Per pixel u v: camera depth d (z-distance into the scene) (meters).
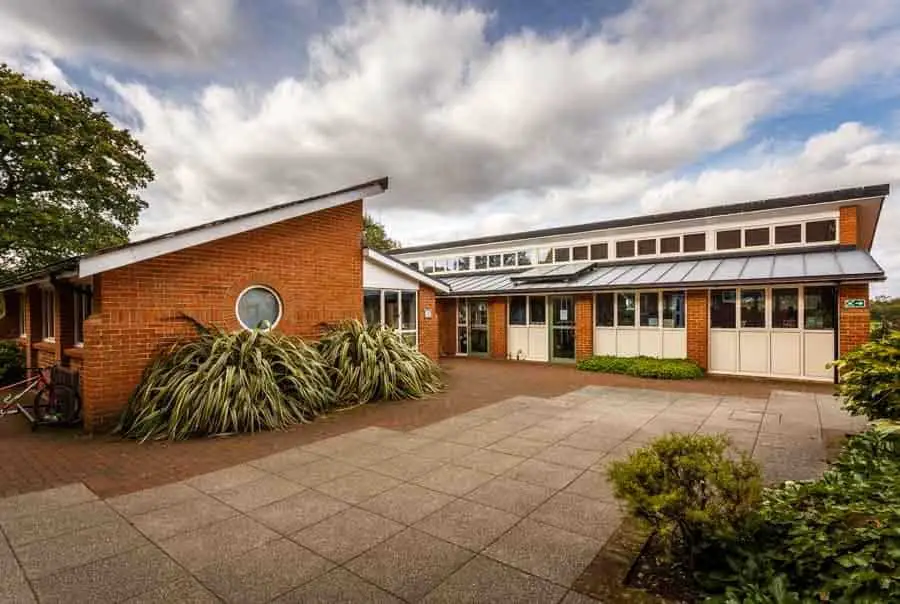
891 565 2.00
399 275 11.66
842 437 5.73
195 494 3.99
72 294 7.92
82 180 13.98
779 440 5.62
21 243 12.80
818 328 10.42
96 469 4.67
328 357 8.19
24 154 12.70
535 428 6.25
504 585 2.59
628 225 15.29
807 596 2.11
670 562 2.71
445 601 2.44
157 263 6.96
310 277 9.24
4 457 5.09
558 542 3.09
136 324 6.71
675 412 7.26
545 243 17.81
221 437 5.84
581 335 13.69
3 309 13.84
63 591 2.55
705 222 13.84
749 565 2.38
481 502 3.78
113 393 6.44
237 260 8.00
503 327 15.84
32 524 3.40
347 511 3.62
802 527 2.48
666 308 12.46
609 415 7.05
